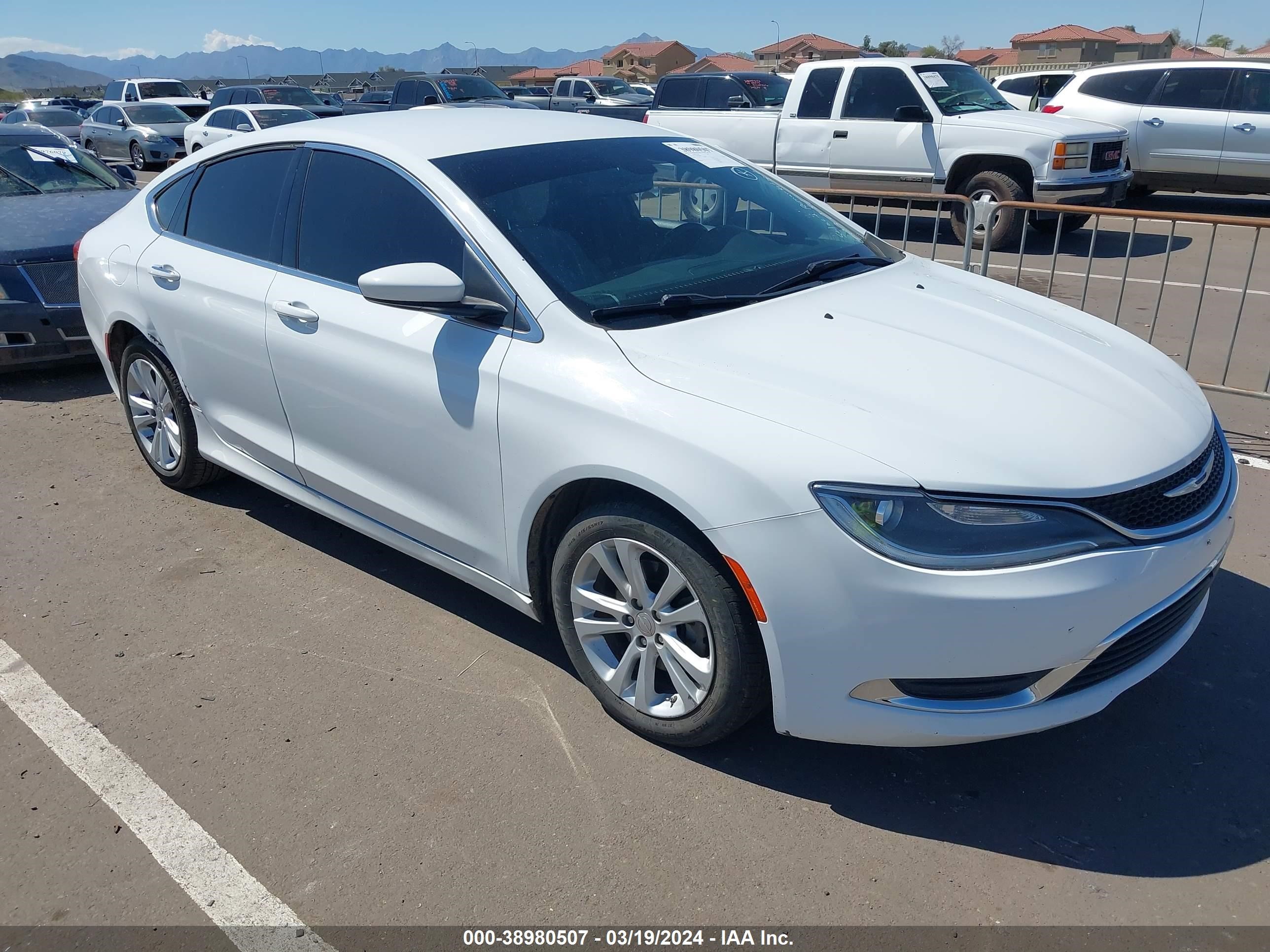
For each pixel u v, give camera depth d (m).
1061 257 10.34
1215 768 2.83
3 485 4.97
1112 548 2.40
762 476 2.44
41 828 2.69
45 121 25.83
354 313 3.42
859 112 11.51
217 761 2.92
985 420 2.53
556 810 2.70
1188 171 12.39
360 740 3.00
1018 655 2.37
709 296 3.09
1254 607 3.62
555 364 2.86
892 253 3.89
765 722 3.05
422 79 21.78
